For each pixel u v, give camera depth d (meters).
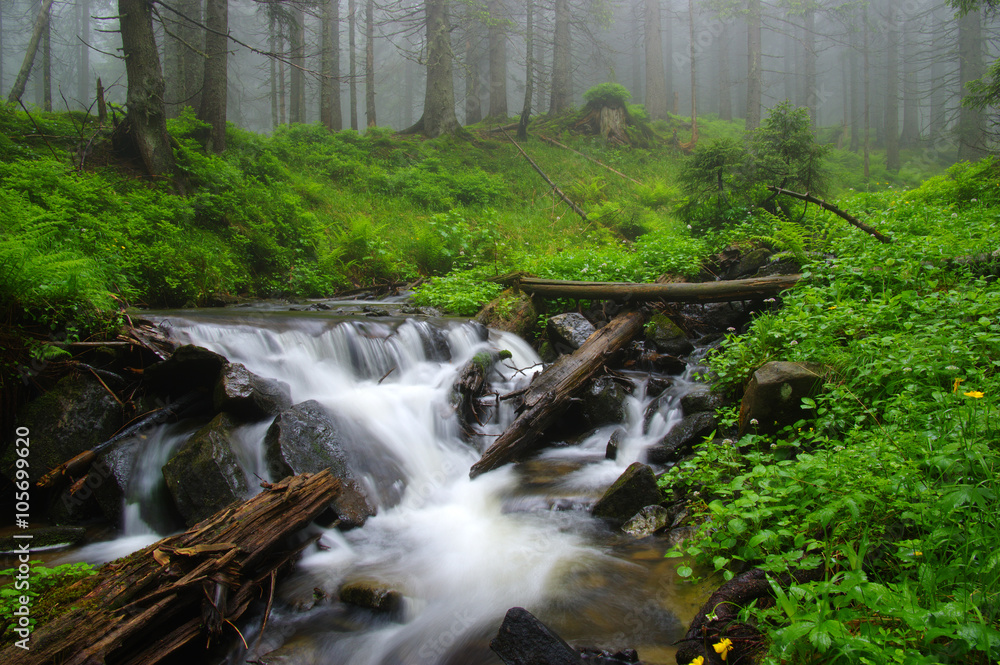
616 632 3.04
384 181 16.95
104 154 11.25
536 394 6.10
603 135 23.80
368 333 6.95
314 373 6.18
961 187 10.38
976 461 2.72
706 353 7.09
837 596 2.41
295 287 10.95
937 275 5.79
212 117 14.25
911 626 2.02
